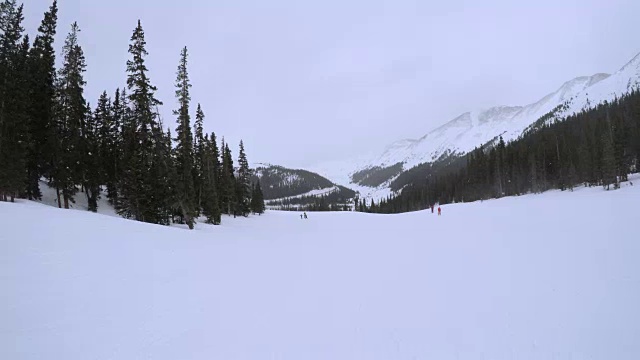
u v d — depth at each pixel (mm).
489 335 6148
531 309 7109
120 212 27375
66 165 24328
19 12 23219
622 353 5316
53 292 8219
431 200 108500
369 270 11719
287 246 18703
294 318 7348
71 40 26250
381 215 58438
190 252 14547
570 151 68875
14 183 20047
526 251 12672
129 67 25109
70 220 15961
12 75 21578
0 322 6527
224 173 47969
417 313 7383
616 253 10828
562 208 30125
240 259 14078
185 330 6695
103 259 11375
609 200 32688
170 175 26062
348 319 7230
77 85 26250
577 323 6344
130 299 8297
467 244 15703
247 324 7027
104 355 5621
